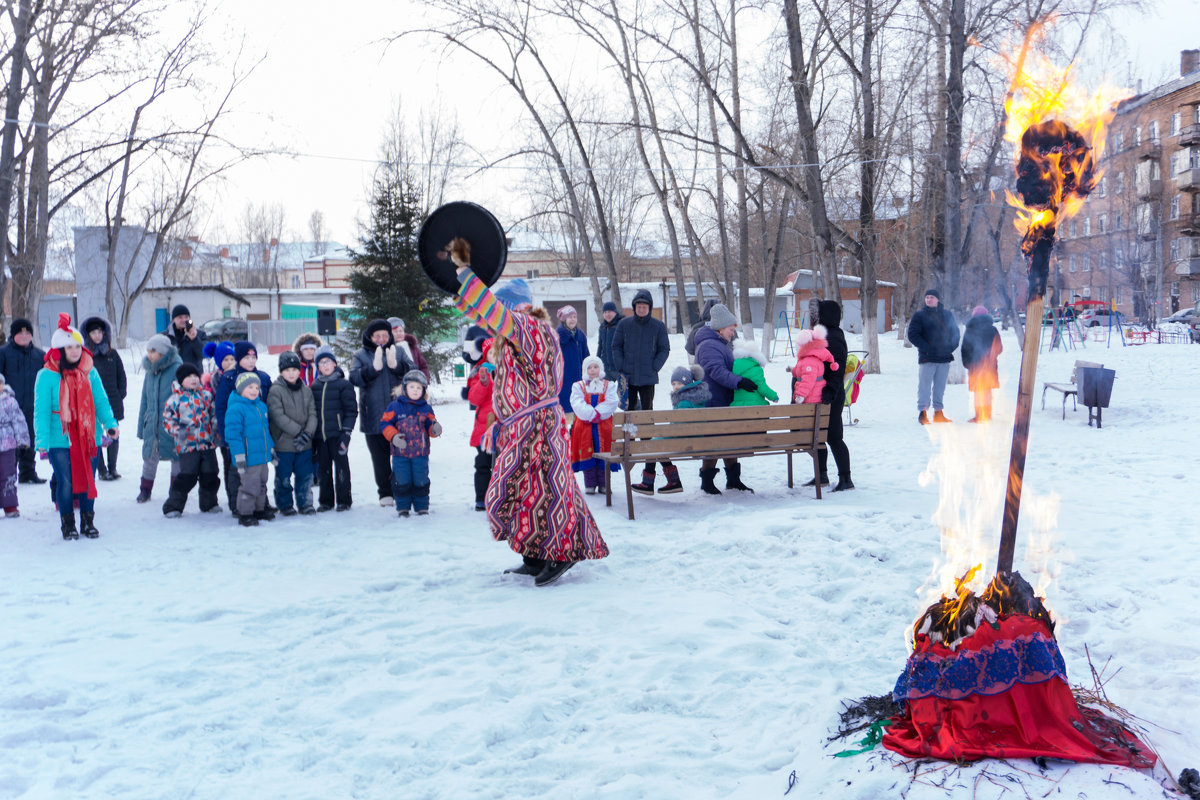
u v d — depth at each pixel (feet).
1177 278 166.50
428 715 12.07
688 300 163.43
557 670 13.50
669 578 18.40
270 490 32.68
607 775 10.24
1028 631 9.14
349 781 10.43
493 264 16.94
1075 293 156.04
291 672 13.92
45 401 23.63
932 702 9.27
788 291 173.88
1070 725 8.91
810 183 69.67
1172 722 10.14
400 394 26.27
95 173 93.97
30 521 26.48
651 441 24.85
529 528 17.78
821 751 9.93
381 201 66.64
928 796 8.20
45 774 10.71
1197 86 154.10
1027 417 9.45
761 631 14.76
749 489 28.12
